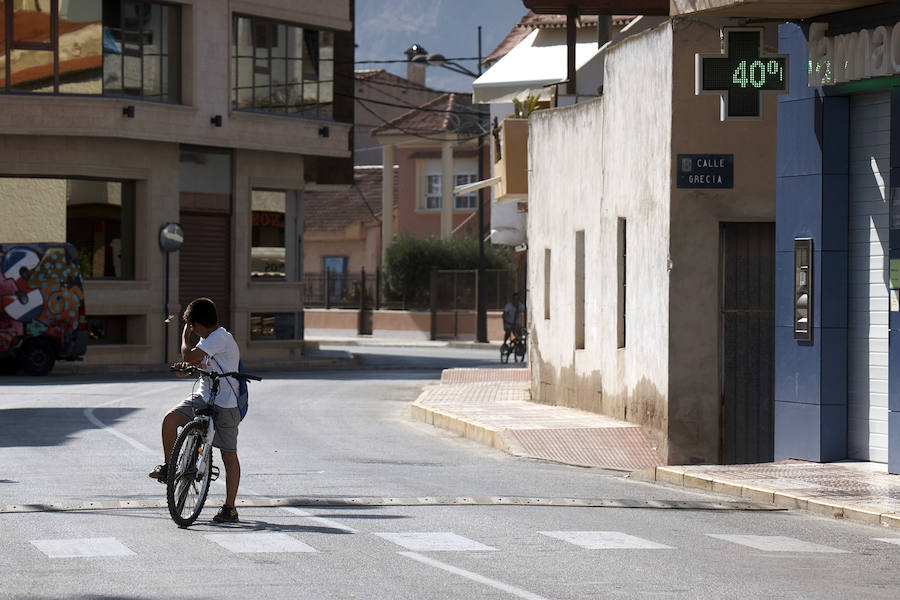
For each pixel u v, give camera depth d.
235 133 84.12
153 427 43.97
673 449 38.53
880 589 19.58
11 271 70.94
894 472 31.88
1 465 33.53
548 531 24.27
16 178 77.94
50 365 72.06
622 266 44.25
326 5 89.56
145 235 80.75
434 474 33.56
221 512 24.72
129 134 78.56
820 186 33.62
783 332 34.81
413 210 151.75
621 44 43.44
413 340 124.00
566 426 42.53
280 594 18.33
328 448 39.62
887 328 32.94
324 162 93.81
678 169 38.41
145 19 80.69
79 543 22.27
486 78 76.44
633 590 18.97
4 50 76.56
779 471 32.38
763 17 34.12
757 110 34.41
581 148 48.84
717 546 23.17
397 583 19.16
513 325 92.06
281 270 89.31
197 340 25.52
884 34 31.38
